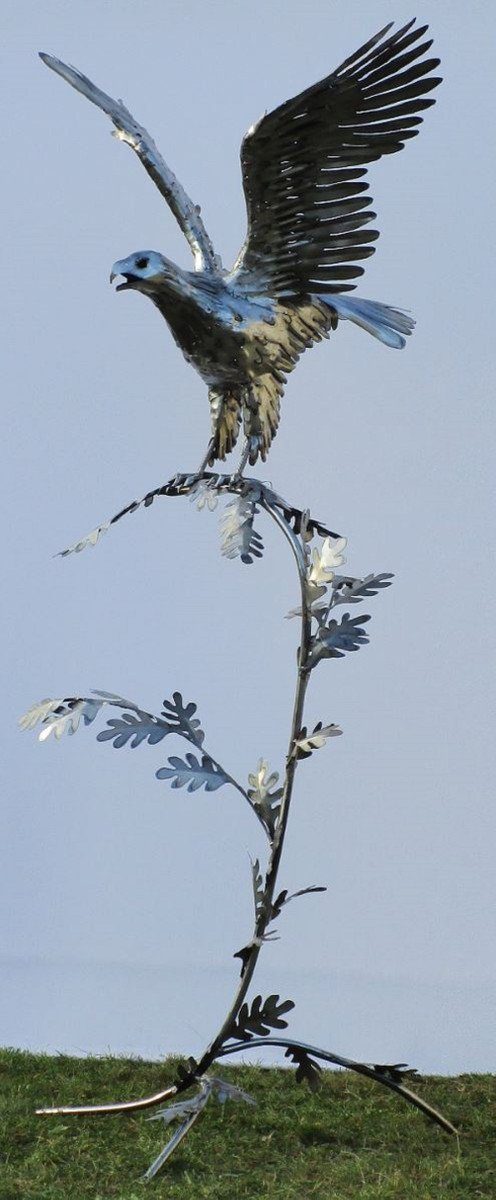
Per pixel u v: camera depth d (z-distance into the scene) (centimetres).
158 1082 1292
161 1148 1109
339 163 1031
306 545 1076
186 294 1036
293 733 1055
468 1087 1299
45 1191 1015
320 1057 1076
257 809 1048
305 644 1058
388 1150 1132
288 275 1073
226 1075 1330
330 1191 1030
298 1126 1167
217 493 1077
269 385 1088
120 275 1021
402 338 1127
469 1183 1045
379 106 1009
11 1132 1142
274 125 990
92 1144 1125
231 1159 1107
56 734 1026
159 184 1099
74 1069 1336
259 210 1044
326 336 1106
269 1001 1053
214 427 1120
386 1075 1106
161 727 1039
